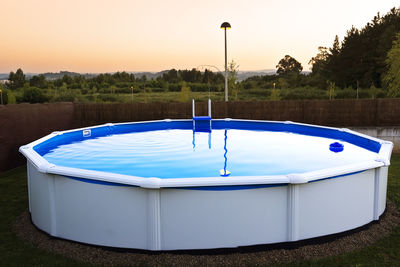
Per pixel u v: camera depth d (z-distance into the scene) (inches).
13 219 189.9
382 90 1084.5
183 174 200.2
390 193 222.2
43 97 1100.5
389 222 169.5
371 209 163.5
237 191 132.3
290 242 138.9
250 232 136.0
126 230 137.7
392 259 132.0
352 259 131.9
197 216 133.1
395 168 303.1
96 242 144.4
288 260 130.6
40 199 163.0
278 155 253.0
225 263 128.5
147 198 131.8
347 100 448.5
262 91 1358.3
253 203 134.3
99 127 376.2
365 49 1562.5
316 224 143.3
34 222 177.2
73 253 140.4
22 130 343.3
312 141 319.0
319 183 140.8
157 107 479.8
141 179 129.8
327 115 456.1
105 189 137.9
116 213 138.1
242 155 254.4
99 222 142.3
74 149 289.3
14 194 242.2
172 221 133.3
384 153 182.1
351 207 152.6
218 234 134.6
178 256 133.4
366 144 275.1
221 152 268.1
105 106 475.2
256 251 137.5
